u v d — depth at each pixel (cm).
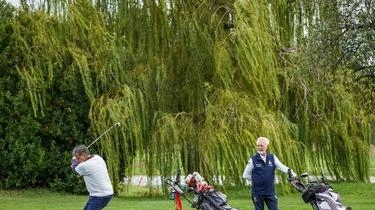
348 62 2012
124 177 2634
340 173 2912
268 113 2425
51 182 2752
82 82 2692
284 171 1366
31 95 2598
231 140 2369
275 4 2575
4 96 2670
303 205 1980
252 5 2389
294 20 2575
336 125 2820
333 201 1054
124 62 2531
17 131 2684
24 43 2616
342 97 2764
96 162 1287
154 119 2492
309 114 2730
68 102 2719
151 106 2509
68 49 2636
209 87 2491
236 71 2453
